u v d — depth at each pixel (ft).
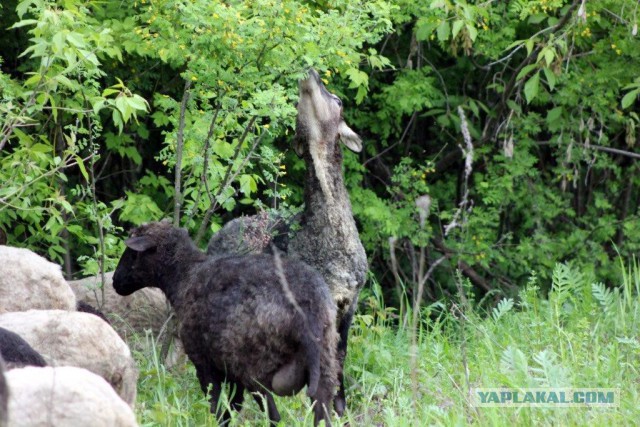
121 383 46.60
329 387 51.98
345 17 63.00
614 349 60.95
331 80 87.71
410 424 51.39
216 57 61.87
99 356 45.65
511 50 96.48
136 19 71.20
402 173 93.20
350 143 60.49
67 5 59.47
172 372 62.54
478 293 99.66
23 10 57.16
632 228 97.09
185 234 57.67
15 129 59.21
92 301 68.44
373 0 68.28
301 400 57.77
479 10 79.05
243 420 56.49
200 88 63.57
